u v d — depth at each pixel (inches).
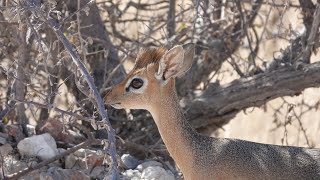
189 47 398.6
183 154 390.6
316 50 522.6
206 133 554.9
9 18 392.8
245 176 379.6
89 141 422.0
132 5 585.0
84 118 365.1
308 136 561.6
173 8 559.2
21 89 450.6
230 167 381.7
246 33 534.0
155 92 388.8
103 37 536.7
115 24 600.7
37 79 504.1
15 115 486.3
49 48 414.3
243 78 517.3
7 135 457.1
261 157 378.9
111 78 526.6
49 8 394.3
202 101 523.2
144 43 562.3
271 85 505.7
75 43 434.9
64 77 508.1
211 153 385.4
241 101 517.0
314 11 511.5
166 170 458.6
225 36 546.0
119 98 391.5
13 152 441.7
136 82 389.7
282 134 581.0
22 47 443.2
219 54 548.4
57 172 423.8
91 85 340.5
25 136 461.4
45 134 445.1
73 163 441.1
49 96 388.2
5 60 512.1
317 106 560.7
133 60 552.4
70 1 511.5
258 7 563.2
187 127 391.9
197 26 557.6
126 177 444.1
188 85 551.8
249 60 559.2
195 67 551.5
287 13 578.2
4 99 506.3
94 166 442.3
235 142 386.3
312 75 498.3
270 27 592.7
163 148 501.7
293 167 374.3
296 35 528.1
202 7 511.5
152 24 585.6
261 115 597.6
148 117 533.3
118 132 539.2
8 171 427.2
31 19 390.9
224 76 594.2
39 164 414.3
